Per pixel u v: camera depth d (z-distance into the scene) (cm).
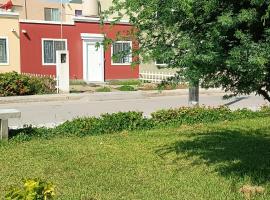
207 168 713
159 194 589
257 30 479
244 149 842
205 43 473
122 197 579
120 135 984
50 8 4256
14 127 1033
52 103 1789
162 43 513
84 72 2736
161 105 1748
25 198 360
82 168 715
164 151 829
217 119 1173
